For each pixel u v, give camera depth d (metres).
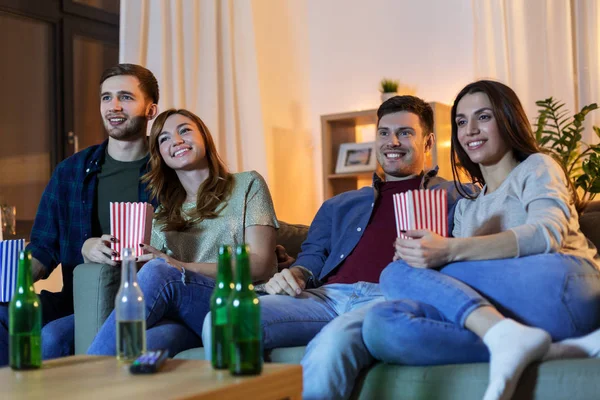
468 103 1.92
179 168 2.30
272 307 1.88
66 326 2.22
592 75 3.74
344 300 2.04
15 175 3.57
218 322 1.31
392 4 4.43
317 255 2.27
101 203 2.51
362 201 2.27
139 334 1.45
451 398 1.50
